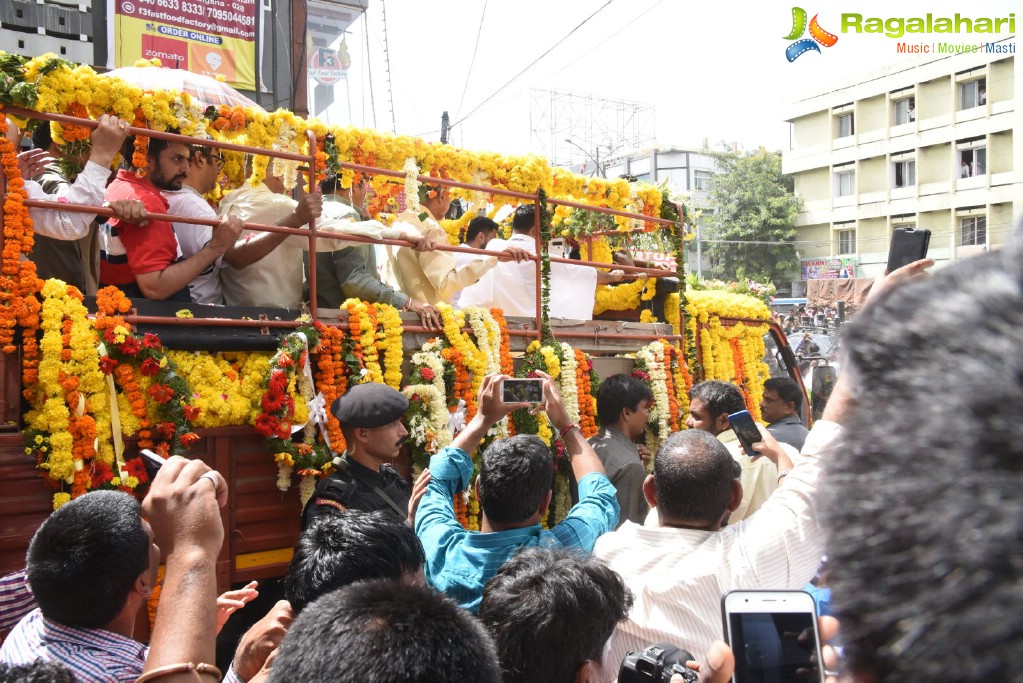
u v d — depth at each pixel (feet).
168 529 5.78
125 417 11.48
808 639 5.02
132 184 12.96
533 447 9.16
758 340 24.49
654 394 18.97
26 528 10.63
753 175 111.96
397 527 7.61
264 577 12.65
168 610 5.41
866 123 102.99
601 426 15.89
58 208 11.36
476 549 8.74
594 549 8.37
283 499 12.92
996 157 89.30
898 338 2.28
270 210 14.74
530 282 19.13
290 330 13.20
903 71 97.66
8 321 10.68
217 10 30.40
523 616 6.21
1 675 5.54
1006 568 1.84
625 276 21.65
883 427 2.21
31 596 8.95
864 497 2.19
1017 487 1.88
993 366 2.00
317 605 4.93
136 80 17.03
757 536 7.29
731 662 4.89
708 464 8.18
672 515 8.27
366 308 14.10
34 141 15.42
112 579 6.94
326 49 42.34
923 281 2.42
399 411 12.19
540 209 17.35
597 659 6.41
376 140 15.06
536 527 8.96
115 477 11.12
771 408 17.79
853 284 94.79
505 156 17.07
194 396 12.03
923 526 2.00
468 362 15.17
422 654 4.43
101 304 11.46
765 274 109.29
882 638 2.08
